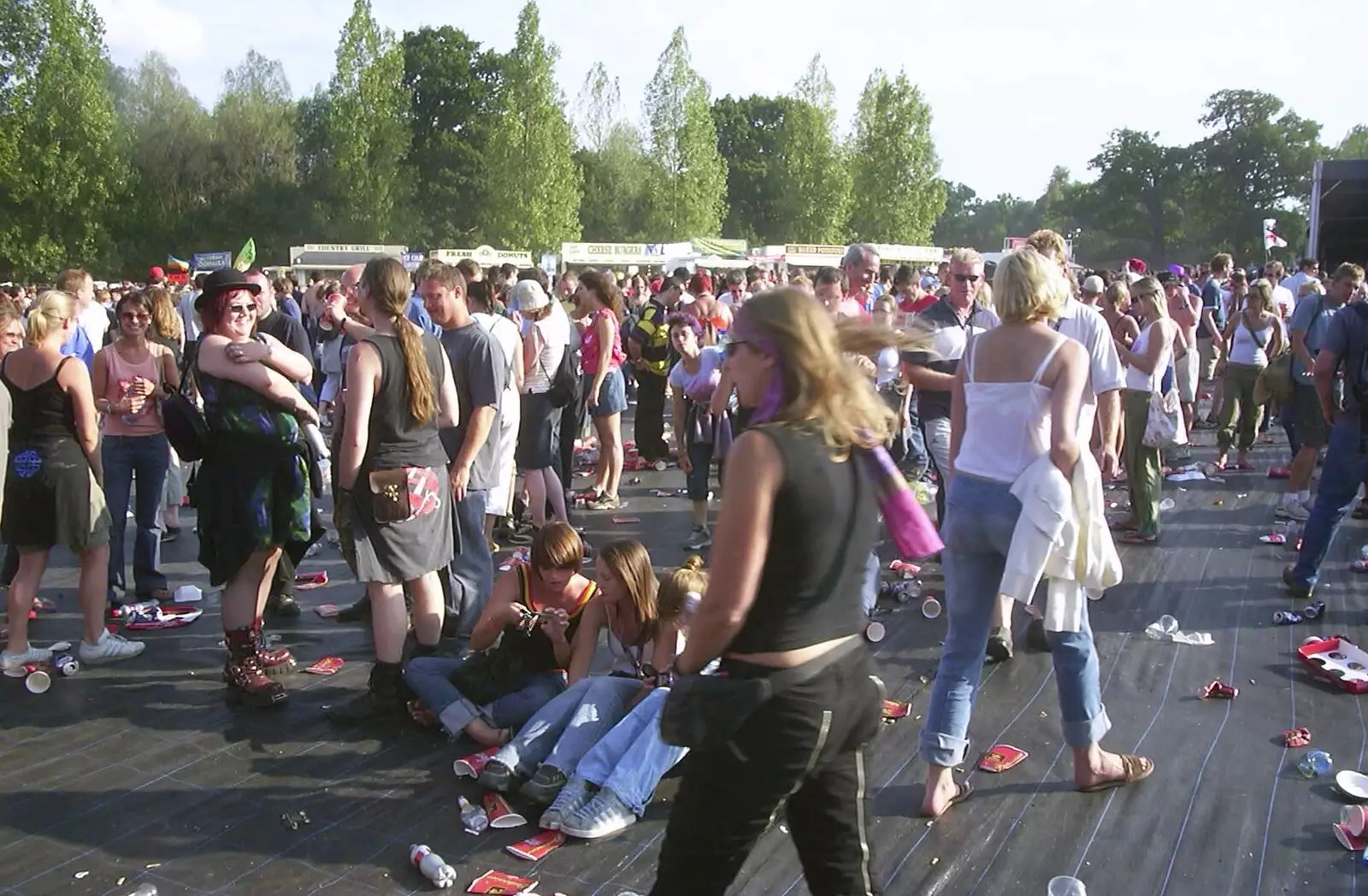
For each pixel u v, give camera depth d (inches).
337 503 166.4
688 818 83.8
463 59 2508.6
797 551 79.2
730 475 78.9
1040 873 124.6
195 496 171.3
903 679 185.3
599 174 2603.3
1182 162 3262.8
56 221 1726.1
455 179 2432.3
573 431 311.7
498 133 2166.6
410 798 144.6
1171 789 144.3
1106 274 583.2
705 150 2450.8
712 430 269.9
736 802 81.7
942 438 226.8
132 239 2144.4
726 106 3248.0
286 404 167.2
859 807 87.9
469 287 242.4
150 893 119.1
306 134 2345.0
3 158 1635.1
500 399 189.8
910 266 288.0
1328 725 165.0
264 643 193.2
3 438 159.8
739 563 77.5
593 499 326.6
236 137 2267.5
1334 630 208.4
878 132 2613.2
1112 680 183.6
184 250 2220.7
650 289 708.0
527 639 162.1
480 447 185.6
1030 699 174.4
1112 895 120.3
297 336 263.7
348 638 209.5
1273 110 3171.8
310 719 170.1
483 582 203.2
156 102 2241.6
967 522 133.8
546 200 2171.5
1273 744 158.4
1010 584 127.1
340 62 2177.7
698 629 79.4
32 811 140.2
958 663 136.0
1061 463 127.3
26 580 188.7
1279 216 3157.0
